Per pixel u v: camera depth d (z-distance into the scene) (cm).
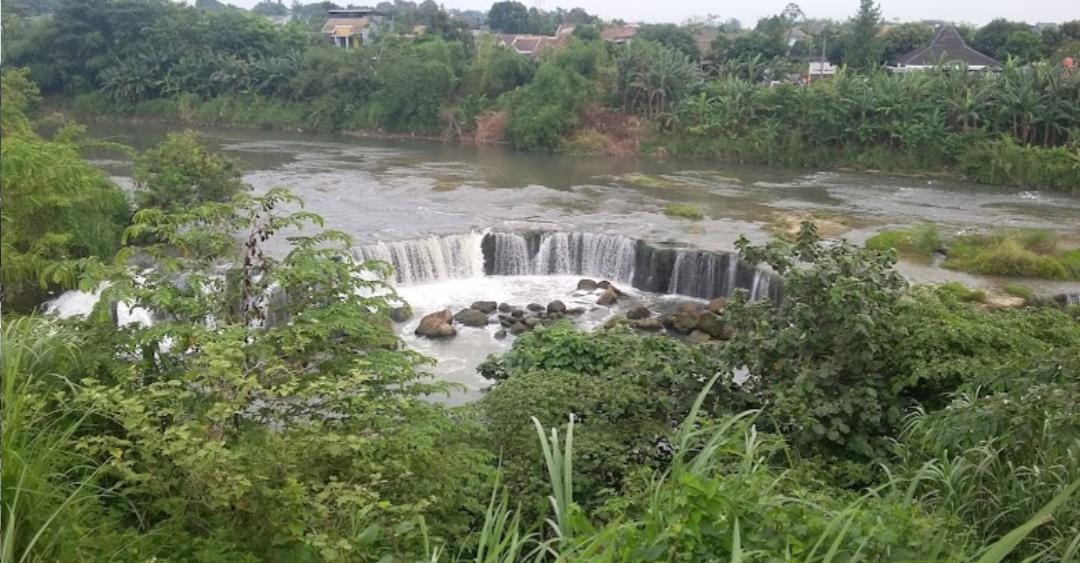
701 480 417
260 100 5609
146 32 5491
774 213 2856
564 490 443
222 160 2488
